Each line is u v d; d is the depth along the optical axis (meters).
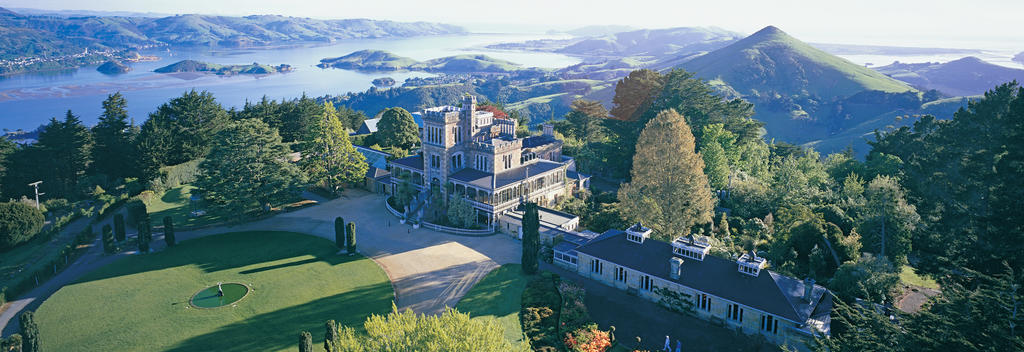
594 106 156.62
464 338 39.59
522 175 102.62
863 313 41.38
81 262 81.62
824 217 82.12
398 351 38.84
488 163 103.19
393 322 41.19
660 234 81.75
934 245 73.81
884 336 37.72
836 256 70.00
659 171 84.00
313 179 115.62
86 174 129.50
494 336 41.47
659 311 65.56
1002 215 55.12
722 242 80.06
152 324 62.88
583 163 132.00
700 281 63.84
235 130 98.38
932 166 84.31
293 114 162.50
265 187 100.25
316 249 86.62
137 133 138.12
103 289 71.94
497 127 113.12
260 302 68.31
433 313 65.50
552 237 86.00
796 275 68.44
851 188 94.88
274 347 58.19
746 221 94.69
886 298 62.72
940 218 74.62
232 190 96.06
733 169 118.12
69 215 100.69
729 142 121.69
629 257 70.75
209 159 98.31
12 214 85.12
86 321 63.50
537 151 117.94
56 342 59.22
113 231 94.88
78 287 72.56
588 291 70.69
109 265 80.31
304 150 118.19
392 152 134.88
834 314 58.19
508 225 93.75
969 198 69.31
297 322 63.44
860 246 71.19
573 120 158.88
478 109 168.38
